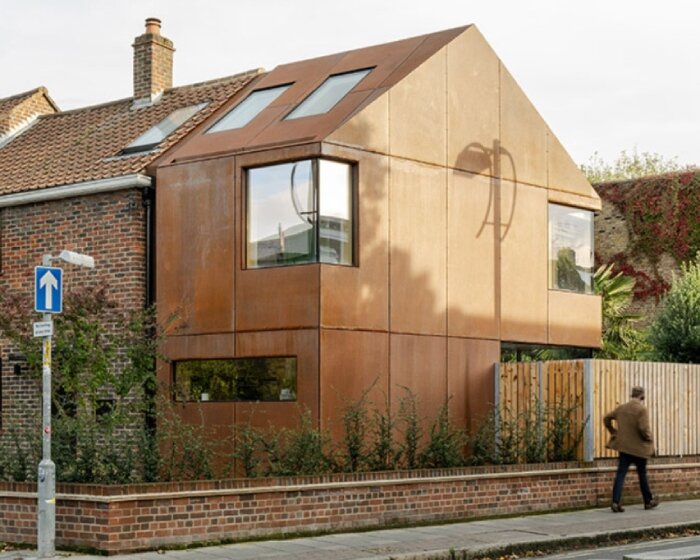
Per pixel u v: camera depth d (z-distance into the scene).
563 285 21.95
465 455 19.22
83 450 13.65
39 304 12.43
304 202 17.52
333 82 19.84
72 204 20.14
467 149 19.94
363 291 17.83
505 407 18.69
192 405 18.52
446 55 19.67
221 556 12.17
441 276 19.22
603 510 17.09
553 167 21.78
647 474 18.28
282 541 13.38
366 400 17.77
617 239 32.25
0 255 21.08
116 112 23.72
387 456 16.23
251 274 17.94
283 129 18.44
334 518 14.20
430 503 15.27
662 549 13.62
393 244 18.41
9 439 16.80
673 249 31.14
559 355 23.72
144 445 13.98
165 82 23.75
